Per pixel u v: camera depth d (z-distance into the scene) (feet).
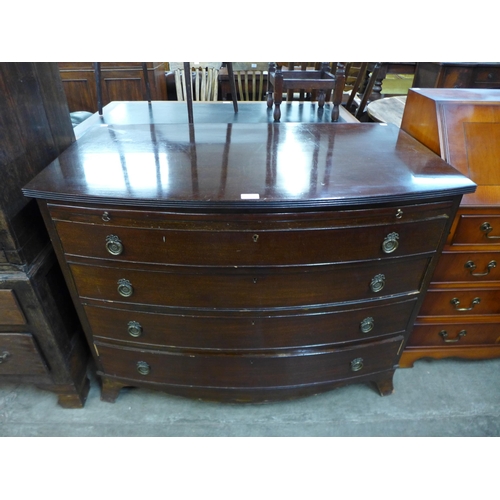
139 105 6.97
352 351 4.14
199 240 3.16
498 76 9.12
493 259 4.23
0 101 3.10
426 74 9.62
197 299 3.58
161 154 3.74
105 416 4.53
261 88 11.21
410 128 4.61
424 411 4.63
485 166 3.90
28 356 3.98
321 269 3.41
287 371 4.15
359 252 3.36
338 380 4.38
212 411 4.63
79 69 10.33
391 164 3.57
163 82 11.64
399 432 4.42
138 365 4.18
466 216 3.89
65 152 3.74
